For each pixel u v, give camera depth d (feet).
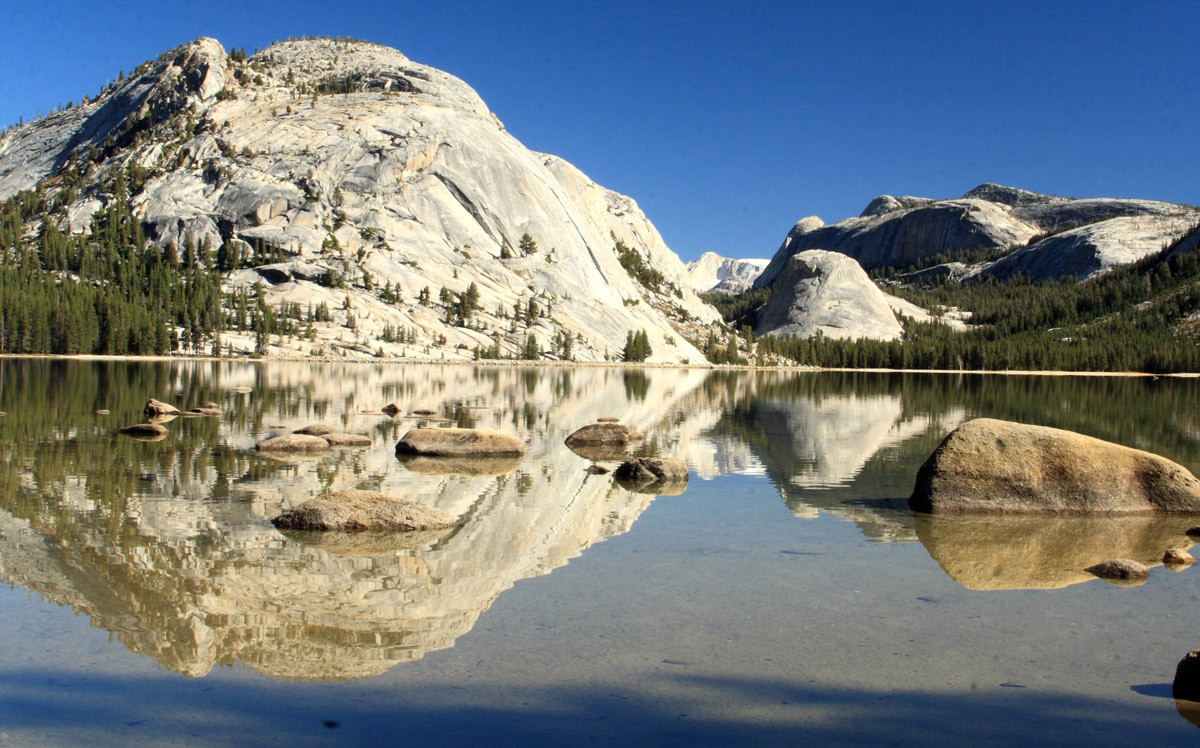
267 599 35.06
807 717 25.30
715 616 34.40
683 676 28.12
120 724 23.86
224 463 72.28
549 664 28.89
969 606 36.37
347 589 36.70
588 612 34.58
